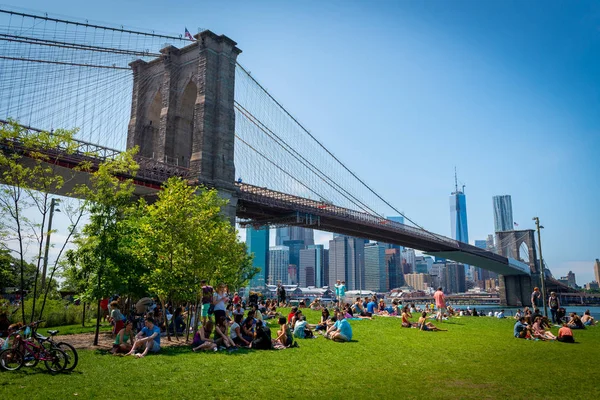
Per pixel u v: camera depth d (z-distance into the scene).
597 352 18.27
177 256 21.25
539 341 21.19
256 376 12.91
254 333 18.77
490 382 12.67
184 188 23.12
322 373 13.50
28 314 26.84
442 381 12.72
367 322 27.91
